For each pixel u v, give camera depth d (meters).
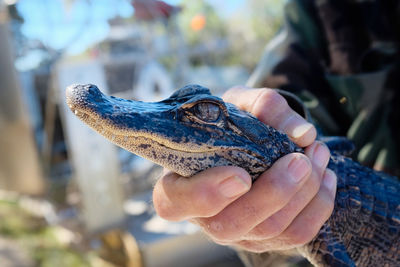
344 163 0.37
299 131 0.31
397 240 0.36
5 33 0.89
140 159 1.07
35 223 0.99
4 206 1.05
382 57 0.44
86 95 0.28
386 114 0.43
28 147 1.01
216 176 0.27
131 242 0.77
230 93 0.35
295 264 0.40
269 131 0.32
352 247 0.36
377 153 0.44
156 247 0.76
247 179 0.27
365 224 0.36
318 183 0.29
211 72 1.82
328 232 0.33
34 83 1.04
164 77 1.28
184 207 0.28
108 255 0.84
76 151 0.83
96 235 0.86
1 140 0.98
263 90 0.33
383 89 0.43
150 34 1.26
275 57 0.46
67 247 0.88
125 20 1.15
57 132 1.14
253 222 0.28
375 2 0.44
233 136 0.31
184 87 0.32
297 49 0.45
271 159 0.31
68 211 0.96
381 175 0.40
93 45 0.94
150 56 1.26
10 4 0.84
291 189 0.27
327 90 0.45
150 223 0.85
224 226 0.28
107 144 0.87
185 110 0.30
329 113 0.44
